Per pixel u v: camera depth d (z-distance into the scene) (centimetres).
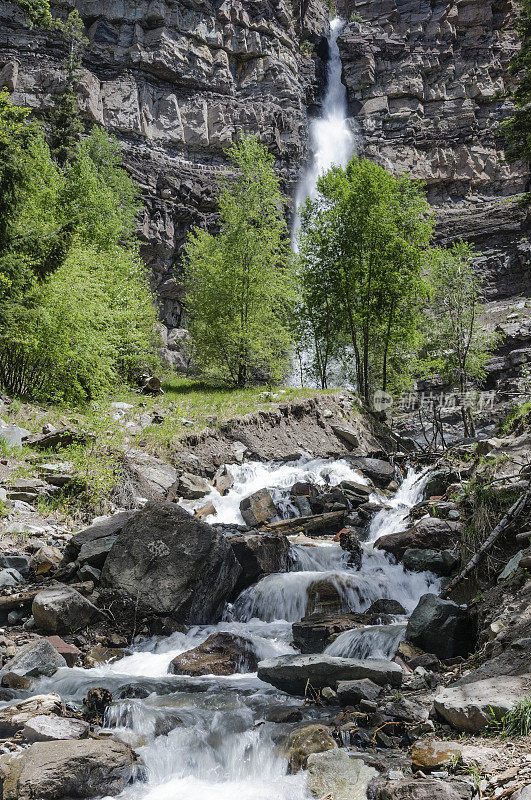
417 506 1255
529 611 680
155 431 1642
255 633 892
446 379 3506
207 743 577
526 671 582
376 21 6875
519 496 893
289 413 2131
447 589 882
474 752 484
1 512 1082
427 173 6288
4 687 693
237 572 997
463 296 3447
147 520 951
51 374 1741
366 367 2762
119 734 580
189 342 3425
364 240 2691
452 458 1412
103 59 5238
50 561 970
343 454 2127
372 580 982
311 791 490
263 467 1711
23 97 4738
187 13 5616
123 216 3447
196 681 727
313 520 1298
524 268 5581
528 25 2706
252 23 5934
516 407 1409
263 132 5641
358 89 6638
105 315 1914
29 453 1313
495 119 6481
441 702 557
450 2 6762
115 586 912
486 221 5859
